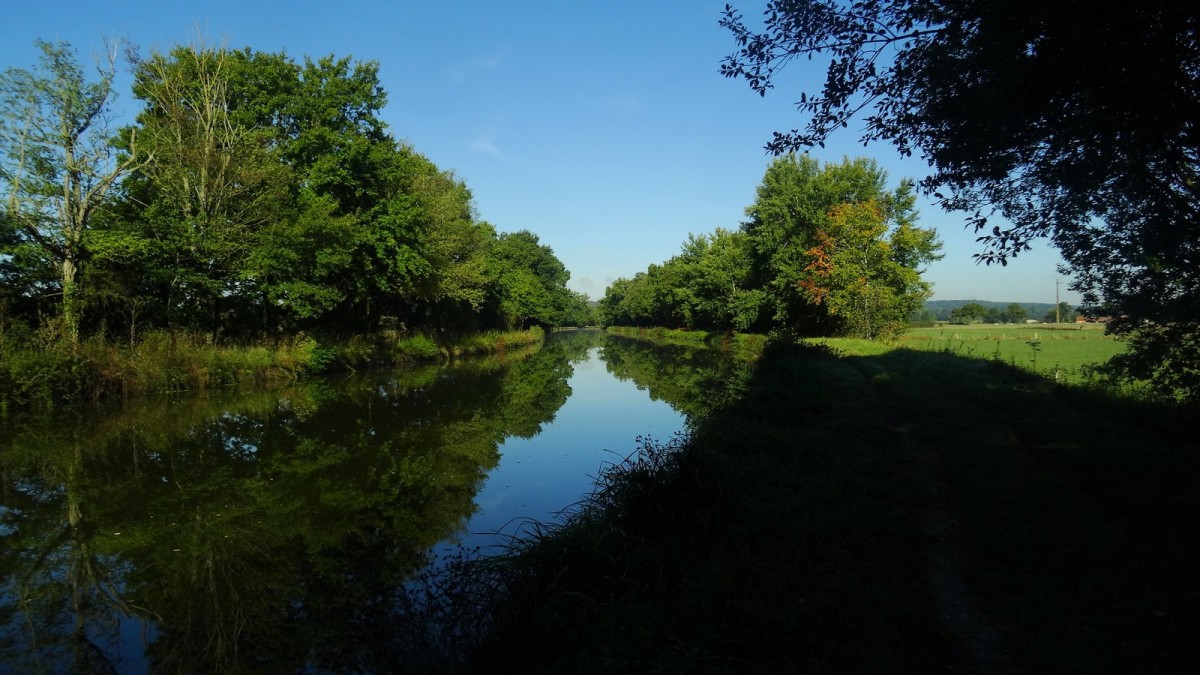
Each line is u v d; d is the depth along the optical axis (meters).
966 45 5.53
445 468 11.49
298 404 18.84
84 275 18.92
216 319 24.27
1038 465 7.70
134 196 22.11
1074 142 5.79
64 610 6.12
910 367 19.61
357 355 29.97
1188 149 5.91
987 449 8.73
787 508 6.64
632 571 5.30
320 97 27.30
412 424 15.86
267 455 12.45
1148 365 8.45
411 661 5.01
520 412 17.84
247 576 6.84
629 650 4.05
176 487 10.27
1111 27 4.39
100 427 14.95
